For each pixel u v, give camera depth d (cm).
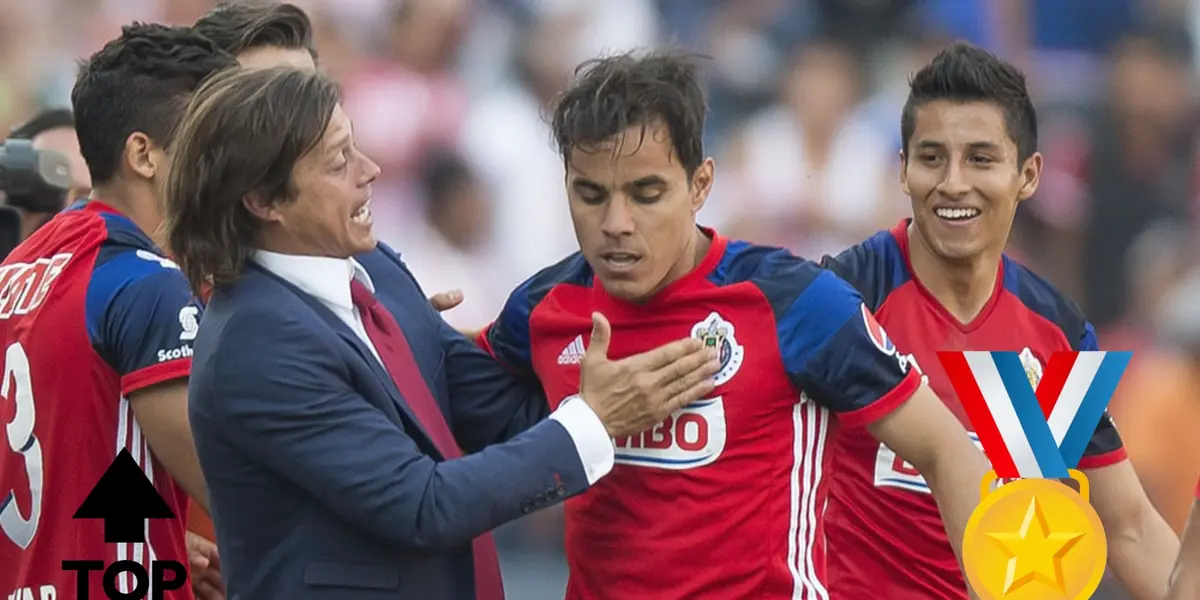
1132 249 2822
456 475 1002
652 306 1085
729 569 1068
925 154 1286
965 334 1311
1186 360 2597
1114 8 2922
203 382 1014
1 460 1200
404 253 2675
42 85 2755
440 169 2712
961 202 1273
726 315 1070
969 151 1270
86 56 2808
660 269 1039
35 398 1166
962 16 2908
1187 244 2816
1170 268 2794
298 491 1023
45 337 1158
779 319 1059
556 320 1130
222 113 1015
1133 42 2917
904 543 1282
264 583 1029
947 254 1284
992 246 1298
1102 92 2895
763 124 2802
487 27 2822
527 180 2747
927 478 1078
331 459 995
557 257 2731
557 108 1057
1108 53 2920
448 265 2686
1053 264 2819
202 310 1148
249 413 996
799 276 1068
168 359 1134
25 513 1178
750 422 1064
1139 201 2838
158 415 1138
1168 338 2684
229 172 1009
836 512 1300
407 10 2775
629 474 1084
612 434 1030
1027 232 2823
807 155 2789
